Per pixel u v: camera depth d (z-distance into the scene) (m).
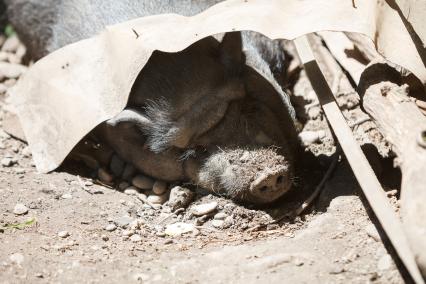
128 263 11.02
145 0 15.57
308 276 10.09
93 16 15.95
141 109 13.36
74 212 12.69
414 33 12.00
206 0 15.64
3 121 15.16
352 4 12.18
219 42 13.77
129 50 12.71
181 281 10.41
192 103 12.84
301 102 15.53
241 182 12.35
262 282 10.12
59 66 14.14
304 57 13.67
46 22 17.75
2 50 19.02
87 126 13.15
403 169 10.39
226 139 12.75
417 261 8.95
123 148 13.88
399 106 11.51
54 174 13.87
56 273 10.70
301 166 13.66
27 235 11.76
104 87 13.23
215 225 12.43
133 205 13.11
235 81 12.90
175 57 13.27
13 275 10.60
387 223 9.97
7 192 13.12
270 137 12.83
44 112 14.16
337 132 11.86
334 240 10.96
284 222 12.24
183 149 13.09
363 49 14.27
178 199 12.87
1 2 20.25
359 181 10.86
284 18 12.20
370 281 9.79
